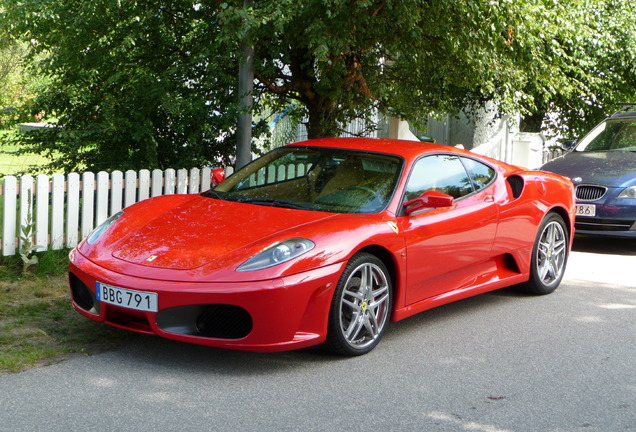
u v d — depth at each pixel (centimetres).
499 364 450
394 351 467
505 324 542
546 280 645
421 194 510
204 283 395
